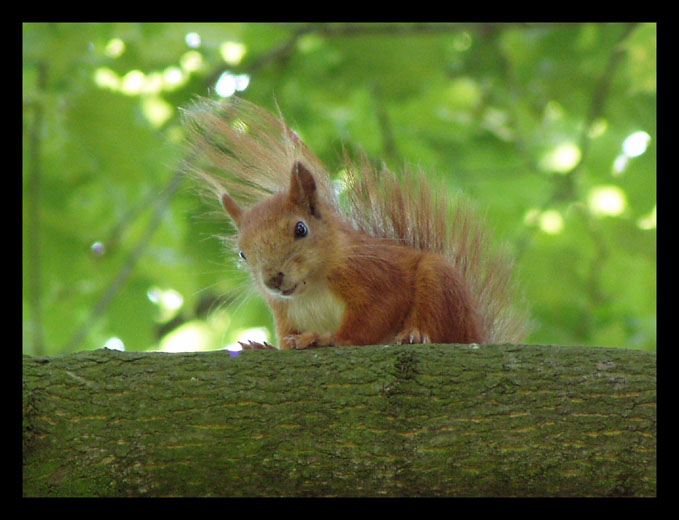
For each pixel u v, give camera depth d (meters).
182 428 6.40
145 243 14.70
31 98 14.70
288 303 8.76
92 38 15.26
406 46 15.88
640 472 6.13
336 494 6.36
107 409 6.45
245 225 8.61
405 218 9.41
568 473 6.17
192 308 16.66
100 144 15.13
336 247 8.49
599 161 17.34
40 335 14.51
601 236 16.44
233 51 18.20
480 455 6.23
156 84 17.05
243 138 9.45
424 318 8.38
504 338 9.41
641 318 16.28
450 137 17.20
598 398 6.28
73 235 15.72
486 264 9.47
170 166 12.05
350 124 16.75
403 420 6.35
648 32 14.79
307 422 6.38
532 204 17.19
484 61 16.92
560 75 16.75
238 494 6.41
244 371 6.59
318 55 16.52
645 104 16.27
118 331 15.92
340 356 6.66
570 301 16.22
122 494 6.37
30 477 6.32
